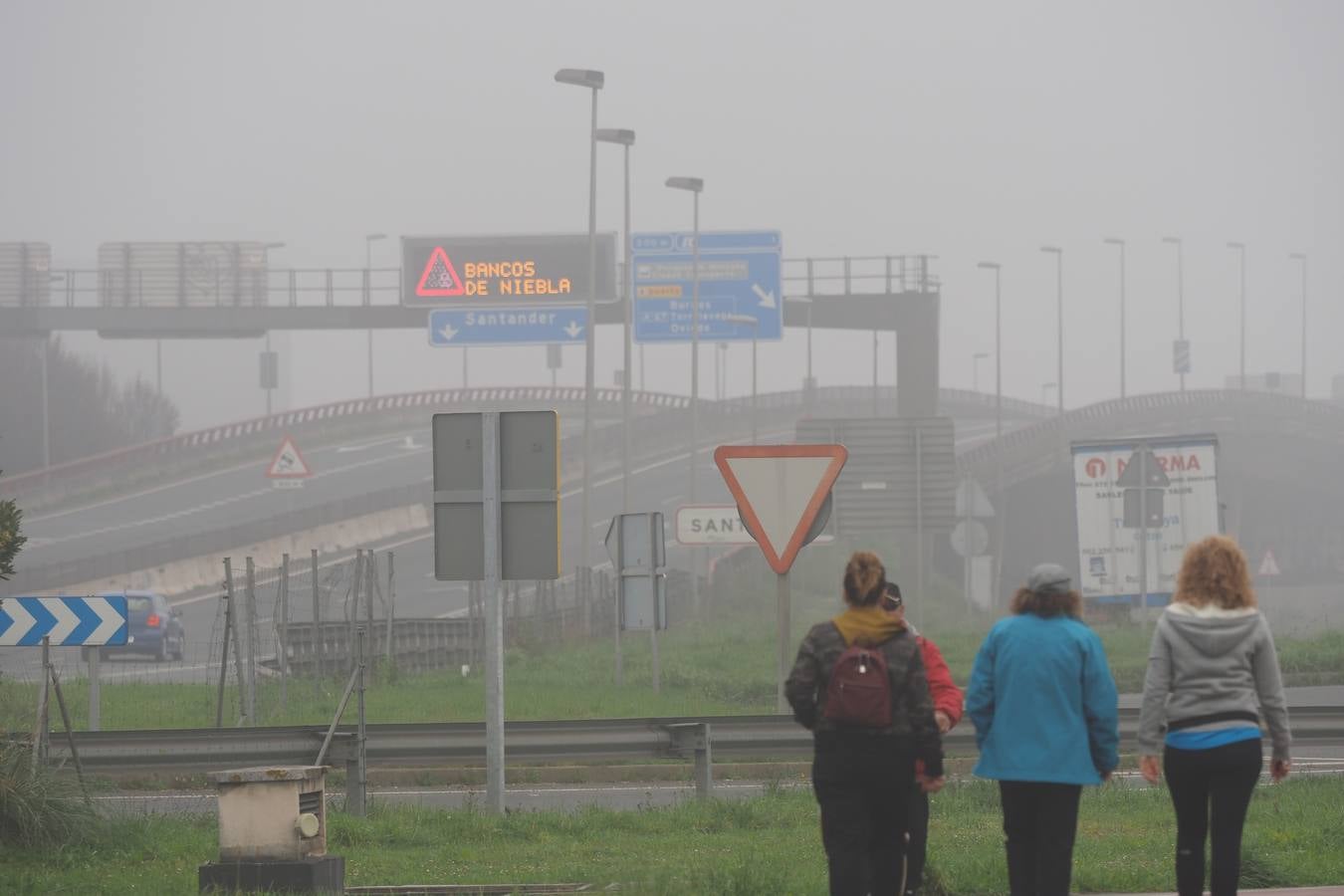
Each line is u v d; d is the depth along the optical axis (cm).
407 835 5031
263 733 5888
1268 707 3134
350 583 14412
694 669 12588
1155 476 14812
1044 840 3156
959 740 6406
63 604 6981
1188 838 3177
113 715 9250
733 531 13175
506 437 5197
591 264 19700
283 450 17812
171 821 5328
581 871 4219
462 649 13912
